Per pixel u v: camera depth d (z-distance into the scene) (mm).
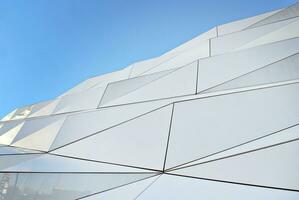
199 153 7211
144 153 8203
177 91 11000
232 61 10938
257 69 9938
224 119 7797
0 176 8930
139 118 9820
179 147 7672
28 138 12930
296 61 9203
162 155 7766
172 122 8672
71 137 10961
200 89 10438
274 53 10219
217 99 8547
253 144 6605
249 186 5496
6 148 12398
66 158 9742
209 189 5711
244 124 7336
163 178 6848
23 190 8258
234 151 6633
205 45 14961
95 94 14438
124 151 8719
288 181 5191
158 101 10648
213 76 10734
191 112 8617
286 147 5785
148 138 8656
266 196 5000
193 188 5902
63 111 14961
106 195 6879
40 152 11125
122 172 7656
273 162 5676
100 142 9727
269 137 6637
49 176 8266
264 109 7445
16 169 9086
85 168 8375
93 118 11344
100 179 7566
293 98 7270
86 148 9836
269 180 5406
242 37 13906
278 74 9320
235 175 5902
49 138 11922
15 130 14766
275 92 7734
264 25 13992
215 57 11648
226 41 14266
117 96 12906
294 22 12758
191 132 7938
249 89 8367
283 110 7125
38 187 8141
